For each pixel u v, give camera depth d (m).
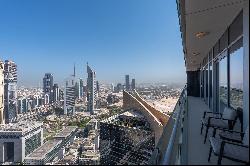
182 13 5.03
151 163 2.05
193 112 7.41
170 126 3.25
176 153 2.24
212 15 5.13
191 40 7.80
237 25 5.52
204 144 4.08
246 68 4.49
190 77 17.70
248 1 4.31
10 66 79.69
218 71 9.04
